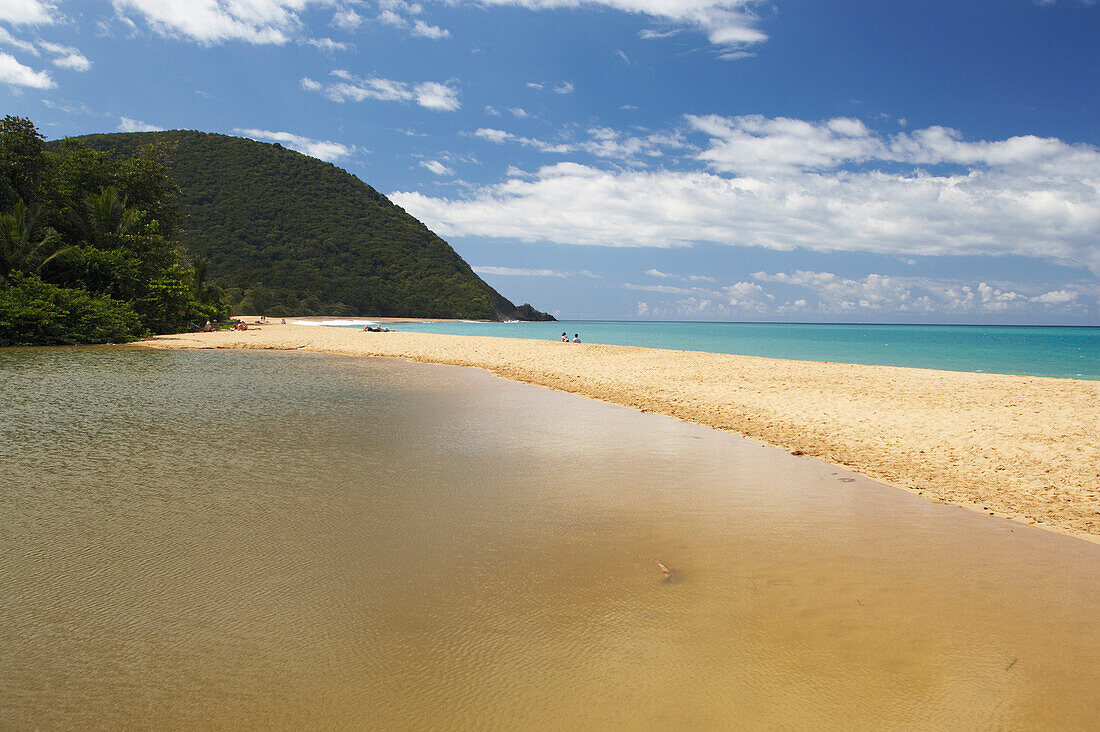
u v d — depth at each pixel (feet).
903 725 10.90
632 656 13.12
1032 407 43.68
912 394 50.37
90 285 115.96
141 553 17.90
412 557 17.98
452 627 14.15
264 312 327.88
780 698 11.67
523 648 13.34
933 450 32.53
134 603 14.99
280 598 15.35
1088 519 22.41
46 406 42.45
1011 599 15.99
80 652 12.94
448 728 10.68
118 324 106.22
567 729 10.68
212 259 375.04
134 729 10.52
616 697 11.65
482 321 432.66
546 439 34.30
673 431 36.91
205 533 19.49
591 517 21.74
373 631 13.91
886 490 25.61
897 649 13.50
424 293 436.76
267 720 10.80
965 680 12.37
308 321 292.61
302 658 12.77
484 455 30.40
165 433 34.24
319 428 36.19
